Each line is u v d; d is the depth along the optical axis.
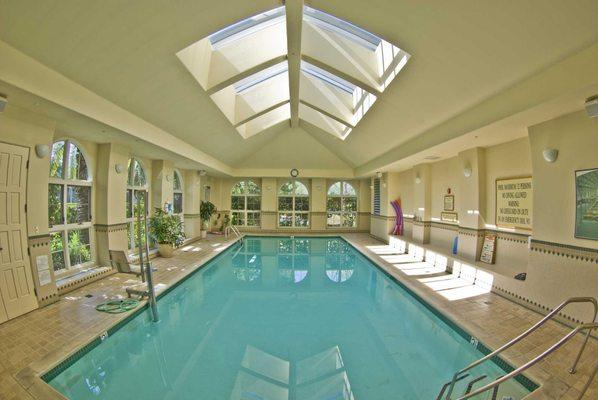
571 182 3.84
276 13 4.62
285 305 5.52
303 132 11.21
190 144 7.77
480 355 3.54
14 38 2.87
